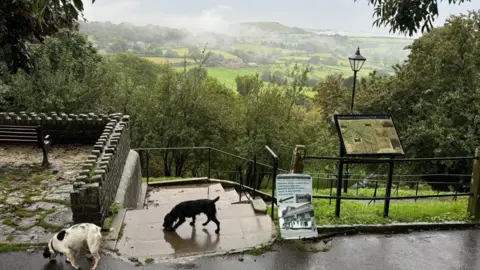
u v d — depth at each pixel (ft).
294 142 68.69
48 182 26.18
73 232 16.57
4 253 17.67
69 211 21.76
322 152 64.03
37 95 55.67
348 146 20.90
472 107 66.23
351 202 28.35
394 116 76.18
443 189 68.80
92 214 19.34
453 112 68.85
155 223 21.16
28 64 28.66
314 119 89.92
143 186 35.76
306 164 65.26
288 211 20.02
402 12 18.40
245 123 69.72
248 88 78.43
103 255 17.80
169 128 63.05
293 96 71.97
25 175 27.45
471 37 72.90
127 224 20.93
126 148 32.58
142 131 65.51
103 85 64.28
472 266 18.21
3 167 28.96
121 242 19.03
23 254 17.65
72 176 27.50
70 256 16.52
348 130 21.48
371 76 88.94
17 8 23.58
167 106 64.69
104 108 61.11
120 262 17.38
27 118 34.35
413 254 19.10
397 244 19.95
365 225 21.11
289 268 17.60
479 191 21.97
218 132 67.62
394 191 41.75
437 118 66.80
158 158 69.36
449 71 73.00
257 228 20.86
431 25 18.48
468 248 19.71
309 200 20.35
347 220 21.77
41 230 19.63
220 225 21.15
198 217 22.17
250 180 40.88
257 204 23.50
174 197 33.53
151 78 78.43
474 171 22.06
